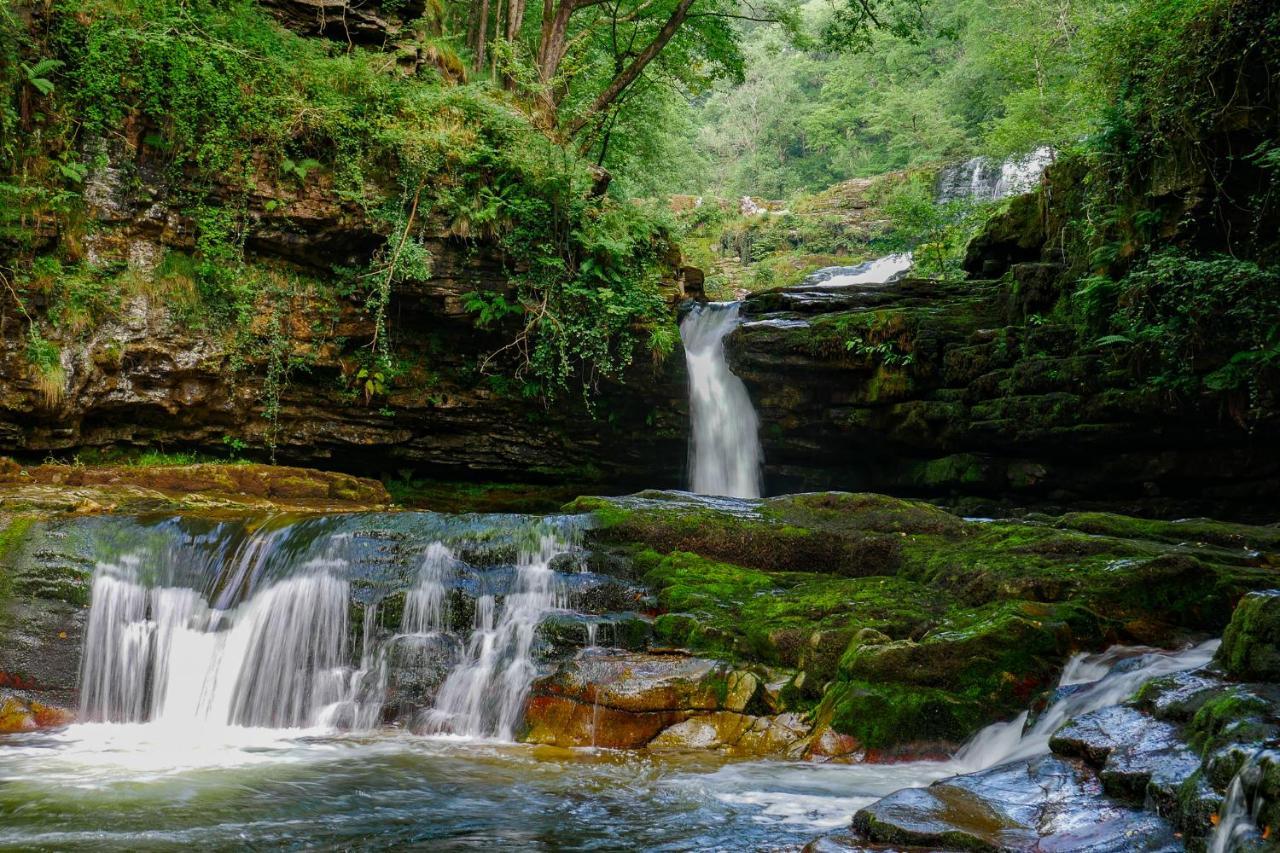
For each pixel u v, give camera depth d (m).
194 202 12.95
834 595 8.27
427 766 6.60
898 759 6.66
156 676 8.34
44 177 11.99
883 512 9.88
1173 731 4.94
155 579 8.69
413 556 8.83
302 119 13.33
